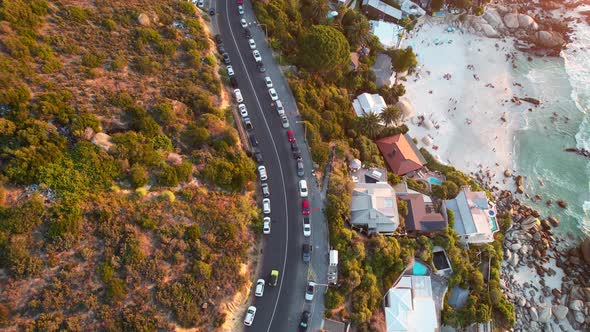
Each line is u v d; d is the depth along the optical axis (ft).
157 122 242.78
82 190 201.77
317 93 309.42
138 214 207.10
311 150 274.57
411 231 275.18
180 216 216.54
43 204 191.01
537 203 341.62
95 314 182.19
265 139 280.51
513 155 365.20
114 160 215.51
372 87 351.67
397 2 434.30
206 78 276.41
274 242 243.19
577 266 309.83
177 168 228.43
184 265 206.80
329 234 245.86
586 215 337.31
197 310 201.16
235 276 216.13
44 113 209.97
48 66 229.66
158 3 302.04
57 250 185.78
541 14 481.46
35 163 195.72
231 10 339.36
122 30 272.51
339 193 257.75
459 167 352.08
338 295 223.51
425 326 237.45
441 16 442.91
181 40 287.28
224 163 241.14
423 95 391.65
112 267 190.90
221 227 222.28
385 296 243.60
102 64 251.60
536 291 296.71
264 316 220.43
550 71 428.15
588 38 461.37
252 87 302.66
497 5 472.44
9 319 169.48
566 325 286.25
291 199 258.78
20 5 237.25
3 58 217.56
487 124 380.17
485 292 267.80
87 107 226.17
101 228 195.72
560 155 369.09
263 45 324.39
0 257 176.55
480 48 435.53
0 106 204.33
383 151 321.11
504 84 410.72
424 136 361.51
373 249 245.24
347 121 316.60
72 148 211.41
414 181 306.76
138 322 185.37
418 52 422.00
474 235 283.59
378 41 388.37
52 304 176.24
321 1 359.87
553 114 394.11
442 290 256.52
